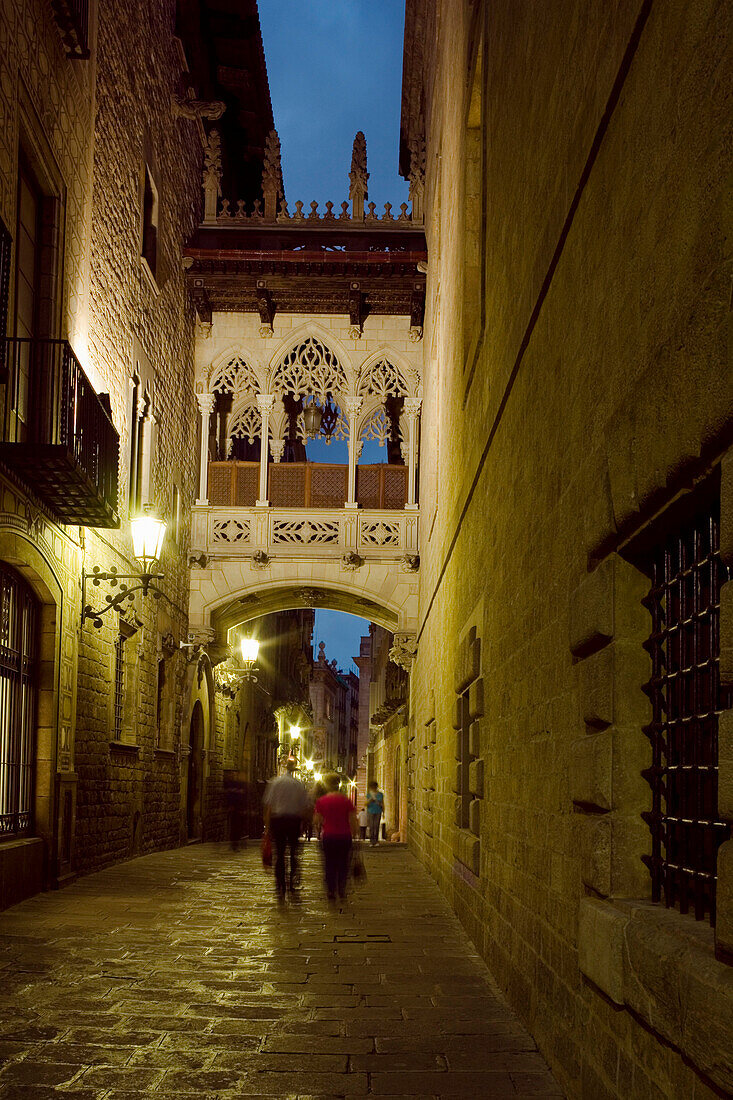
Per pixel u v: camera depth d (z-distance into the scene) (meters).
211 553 21.39
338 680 85.88
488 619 8.14
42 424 10.67
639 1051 3.35
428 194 20.59
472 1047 5.15
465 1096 4.38
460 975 6.99
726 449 2.68
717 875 2.61
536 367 5.92
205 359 21.73
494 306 8.15
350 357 21.77
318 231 22.19
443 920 9.76
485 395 8.65
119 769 14.82
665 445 3.07
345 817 10.88
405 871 15.86
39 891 10.77
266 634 35.91
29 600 10.95
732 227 2.56
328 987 6.52
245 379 21.88
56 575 11.16
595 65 4.30
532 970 5.41
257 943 8.13
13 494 9.58
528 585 6.03
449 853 11.34
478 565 9.15
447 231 14.43
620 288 3.85
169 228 18.91
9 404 9.70
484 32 9.23
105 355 13.72
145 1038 5.21
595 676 4.03
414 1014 5.84
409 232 22.08
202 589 21.28
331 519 21.56
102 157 13.47
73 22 10.80
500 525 7.52
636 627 3.85
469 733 10.22
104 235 13.62
